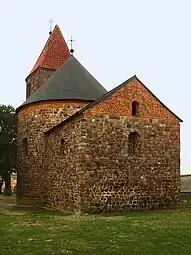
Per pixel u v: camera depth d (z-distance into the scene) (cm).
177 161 2177
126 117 2020
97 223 1443
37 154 2442
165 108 2177
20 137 2666
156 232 1212
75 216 1722
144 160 2052
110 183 1912
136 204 1984
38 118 2462
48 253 941
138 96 2088
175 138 2189
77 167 1859
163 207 2077
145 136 2080
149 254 926
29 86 3531
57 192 2105
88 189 1844
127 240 1088
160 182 2089
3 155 4094
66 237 1144
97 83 2648
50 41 3391
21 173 2609
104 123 1938
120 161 1962
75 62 2711
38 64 3303
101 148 1909
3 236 1171
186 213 1817
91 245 1026
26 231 1266
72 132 1950
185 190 3600
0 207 2294
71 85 2492
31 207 2286
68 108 2395
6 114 4144
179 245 1020
